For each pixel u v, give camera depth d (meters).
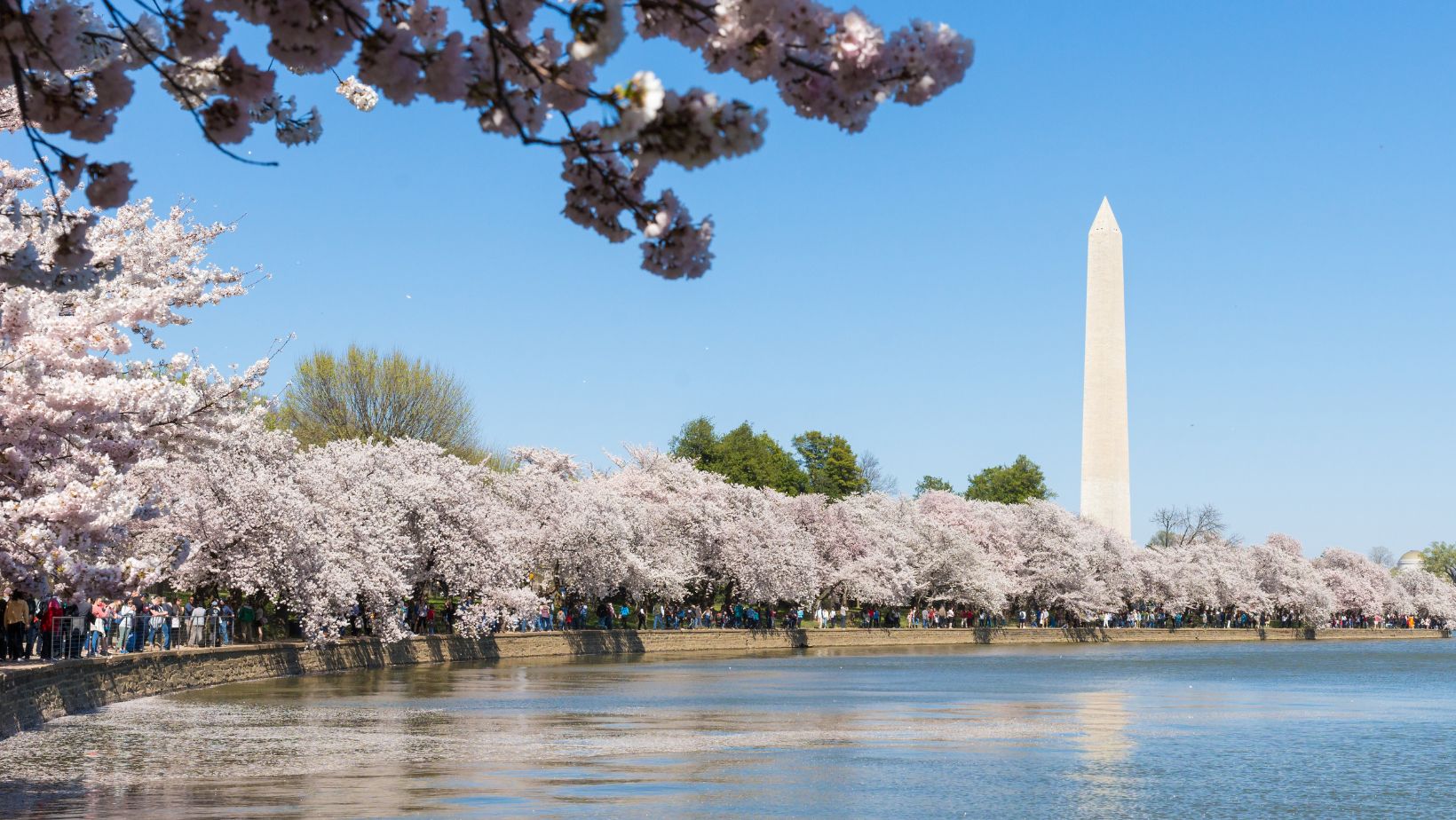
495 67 7.18
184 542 36.25
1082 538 112.56
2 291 25.73
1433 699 45.84
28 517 26.06
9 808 19.94
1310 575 143.25
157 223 32.34
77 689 35.09
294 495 50.84
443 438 93.38
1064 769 26.14
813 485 142.75
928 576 108.62
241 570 48.38
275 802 20.59
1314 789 23.97
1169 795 23.02
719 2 7.12
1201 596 128.75
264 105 9.49
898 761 26.94
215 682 45.69
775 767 25.69
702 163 6.88
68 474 26.73
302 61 8.14
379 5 8.25
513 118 7.21
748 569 91.06
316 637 51.41
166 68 8.77
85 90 8.70
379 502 61.50
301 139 9.67
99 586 27.72
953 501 125.62
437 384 94.62
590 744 29.11
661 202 7.95
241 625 53.62
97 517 26.53
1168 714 39.16
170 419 29.09
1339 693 49.06
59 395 26.02
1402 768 26.95
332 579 51.47
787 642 89.25
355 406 90.75
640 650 79.81
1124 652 88.12
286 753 26.77
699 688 47.03
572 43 6.83
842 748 28.94
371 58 7.83
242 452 50.81
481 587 66.50
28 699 31.06
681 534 91.81
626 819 19.62
